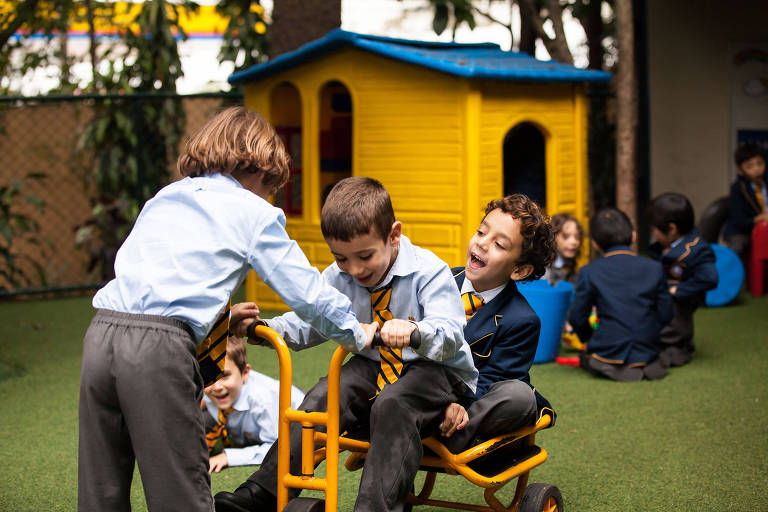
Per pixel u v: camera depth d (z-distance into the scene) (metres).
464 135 6.09
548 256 2.93
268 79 6.91
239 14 9.33
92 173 8.94
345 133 7.31
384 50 6.25
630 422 4.26
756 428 4.15
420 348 2.41
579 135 6.70
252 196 2.47
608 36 11.47
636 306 5.07
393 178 6.39
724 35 9.56
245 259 2.41
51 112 9.36
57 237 9.22
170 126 8.95
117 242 9.02
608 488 3.43
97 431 2.38
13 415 4.52
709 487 3.43
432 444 2.59
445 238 6.23
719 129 9.63
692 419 4.30
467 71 5.91
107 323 2.34
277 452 2.68
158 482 2.28
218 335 2.53
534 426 2.80
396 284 2.60
